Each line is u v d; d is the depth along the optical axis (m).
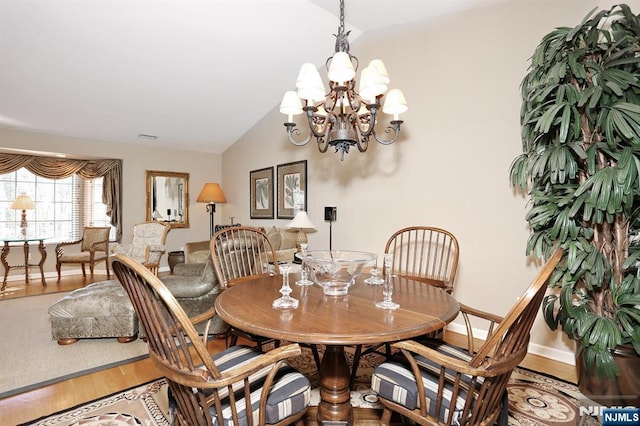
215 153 6.75
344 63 1.87
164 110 4.84
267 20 3.37
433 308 1.52
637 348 1.62
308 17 3.36
